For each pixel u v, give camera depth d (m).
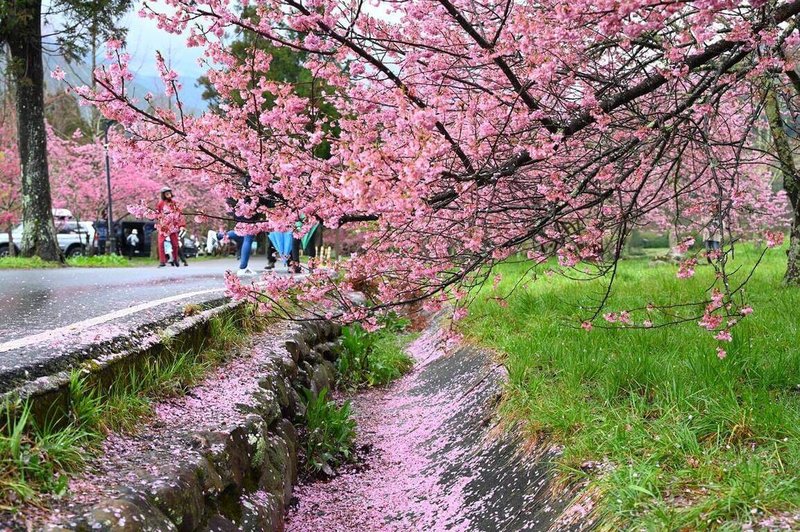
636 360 4.75
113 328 4.23
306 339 7.14
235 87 4.42
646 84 4.33
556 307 7.93
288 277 4.93
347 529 4.59
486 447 5.09
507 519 3.96
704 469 3.18
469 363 7.43
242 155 4.25
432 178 3.75
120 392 3.67
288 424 5.27
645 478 3.16
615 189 4.43
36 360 3.34
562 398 4.65
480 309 8.77
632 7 3.17
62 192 33.91
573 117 4.48
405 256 4.90
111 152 4.38
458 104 4.04
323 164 4.29
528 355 5.75
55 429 2.98
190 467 3.07
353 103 5.02
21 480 2.40
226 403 4.19
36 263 18.66
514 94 4.34
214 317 5.37
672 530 2.81
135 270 15.02
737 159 4.22
